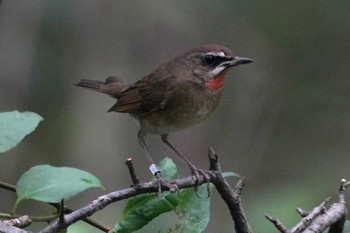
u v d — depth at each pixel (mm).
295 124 13805
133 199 5805
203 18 14797
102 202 5289
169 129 9023
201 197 5859
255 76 14398
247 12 13086
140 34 15484
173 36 15438
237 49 14266
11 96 13789
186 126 9047
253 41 14148
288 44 13344
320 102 13633
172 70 8914
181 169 14883
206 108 8977
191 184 5824
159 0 15484
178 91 8781
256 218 10500
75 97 14641
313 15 12945
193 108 8875
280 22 13023
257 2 12977
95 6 14906
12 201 13438
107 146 15141
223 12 13906
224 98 14742
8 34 13789
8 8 13836
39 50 13773
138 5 15438
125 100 9109
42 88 13922
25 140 14320
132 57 15422
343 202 6027
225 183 5820
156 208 5801
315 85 13609
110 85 9555
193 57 8914
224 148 14523
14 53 13758
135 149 15266
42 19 13711
